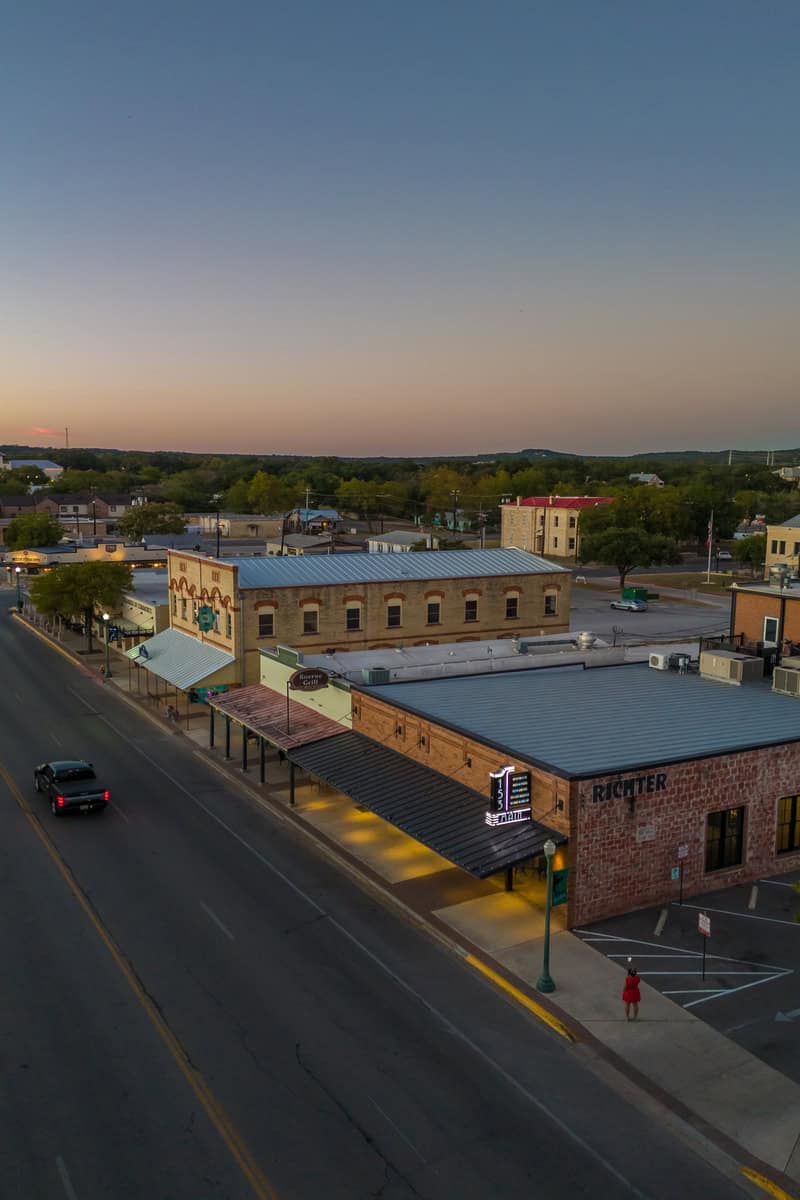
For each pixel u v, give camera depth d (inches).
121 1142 608.7
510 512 6092.5
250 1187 565.9
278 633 1950.1
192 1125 627.2
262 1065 701.9
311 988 828.6
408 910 995.3
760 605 1593.3
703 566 5418.3
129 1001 800.3
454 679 1478.8
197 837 1238.9
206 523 5930.1
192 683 1871.3
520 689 1387.8
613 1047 730.2
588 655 1637.6
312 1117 636.7
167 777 1530.5
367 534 6560.0
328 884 1079.6
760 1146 611.5
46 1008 786.8
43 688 2249.0
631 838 968.3
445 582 2135.8
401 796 1120.2
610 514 5162.4
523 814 982.4
